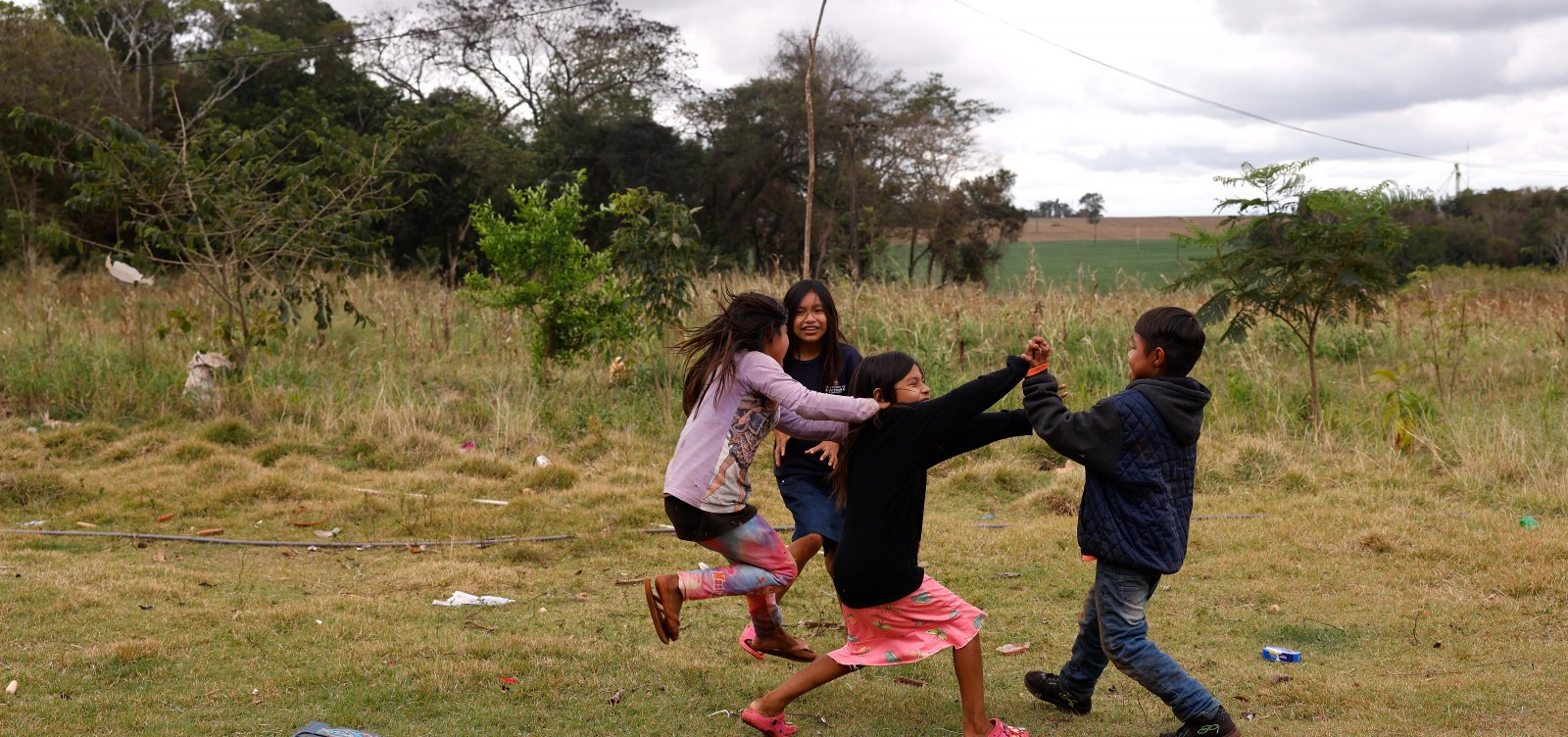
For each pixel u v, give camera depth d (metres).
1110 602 4.09
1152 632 5.79
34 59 25.23
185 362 12.36
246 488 8.53
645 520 8.04
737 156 40.69
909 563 4.09
